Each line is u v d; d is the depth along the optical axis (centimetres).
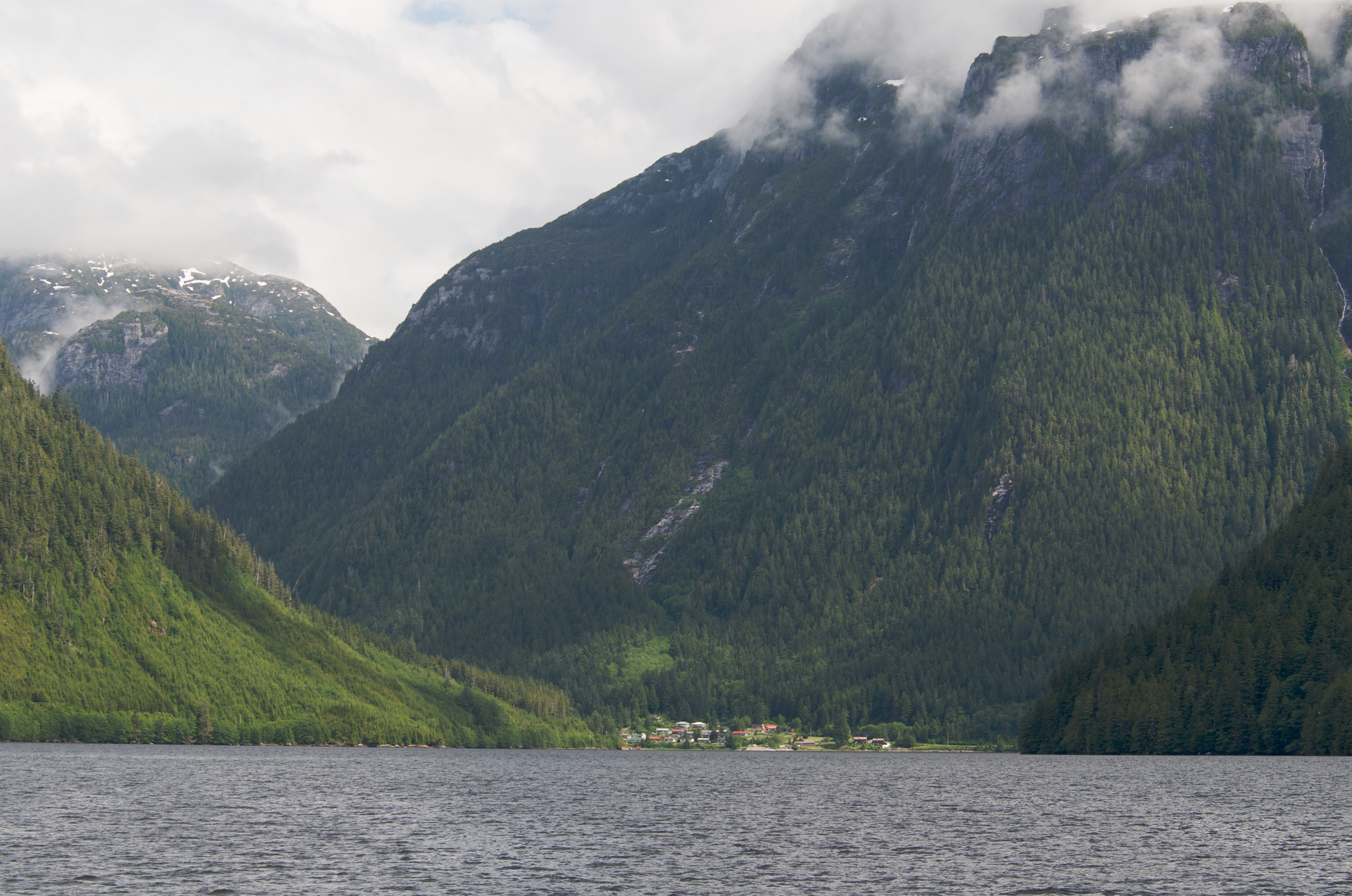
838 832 13762
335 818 14562
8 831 12862
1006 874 10869
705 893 9950
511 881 10369
